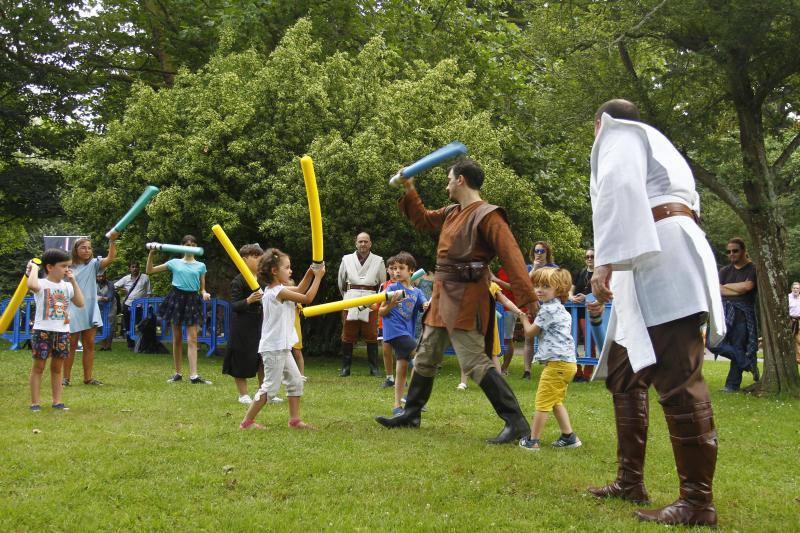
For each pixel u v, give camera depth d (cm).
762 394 818
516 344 1781
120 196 1191
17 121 1694
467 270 512
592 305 407
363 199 1047
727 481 423
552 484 401
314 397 714
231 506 344
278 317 534
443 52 1458
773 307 830
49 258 608
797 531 335
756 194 845
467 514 341
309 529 316
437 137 1095
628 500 375
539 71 1478
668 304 341
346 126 1160
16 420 546
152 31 1638
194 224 1189
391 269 679
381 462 429
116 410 604
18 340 1233
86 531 309
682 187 358
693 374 341
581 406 698
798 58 793
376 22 1475
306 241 1071
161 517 329
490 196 1077
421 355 546
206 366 1012
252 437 494
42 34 1611
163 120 1205
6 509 328
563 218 1215
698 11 770
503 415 512
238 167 1134
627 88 861
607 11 860
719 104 896
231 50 1353
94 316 773
